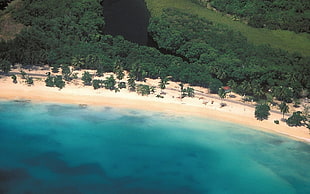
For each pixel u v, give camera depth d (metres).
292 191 182.50
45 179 179.75
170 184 183.38
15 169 184.50
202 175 190.25
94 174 185.50
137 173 188.62
